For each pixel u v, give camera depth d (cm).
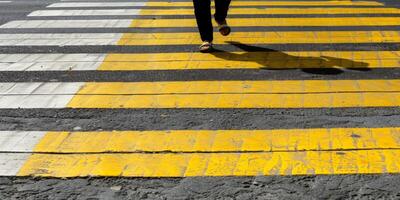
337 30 837
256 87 562
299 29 843
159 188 358
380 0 1151
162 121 473
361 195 345
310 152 405
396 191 350
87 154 406
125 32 832
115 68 641
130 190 355
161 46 743
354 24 884
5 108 508
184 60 670
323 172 374
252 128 455
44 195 350
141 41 774
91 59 680
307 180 364
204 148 414
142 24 890
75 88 566
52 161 395
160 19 931
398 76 601
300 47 730
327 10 1009
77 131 452
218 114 489
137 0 1142
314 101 521
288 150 409
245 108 504
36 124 469
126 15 970
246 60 665
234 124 465
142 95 543
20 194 351
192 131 449
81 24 896
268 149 411
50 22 916
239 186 358
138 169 382
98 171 379
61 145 423
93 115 491
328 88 559
